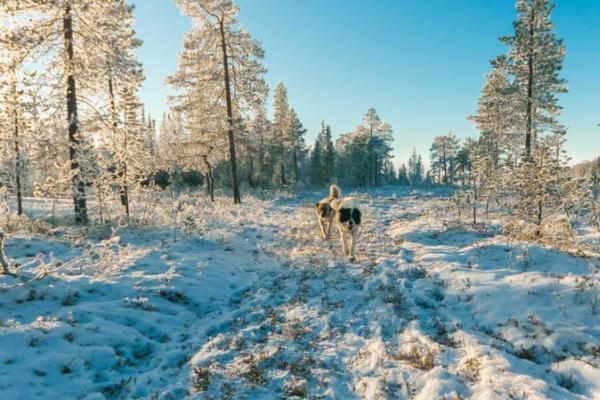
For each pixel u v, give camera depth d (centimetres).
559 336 448
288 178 5978
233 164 2180
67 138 1226
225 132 2284
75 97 1237
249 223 1445
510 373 376
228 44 2158
